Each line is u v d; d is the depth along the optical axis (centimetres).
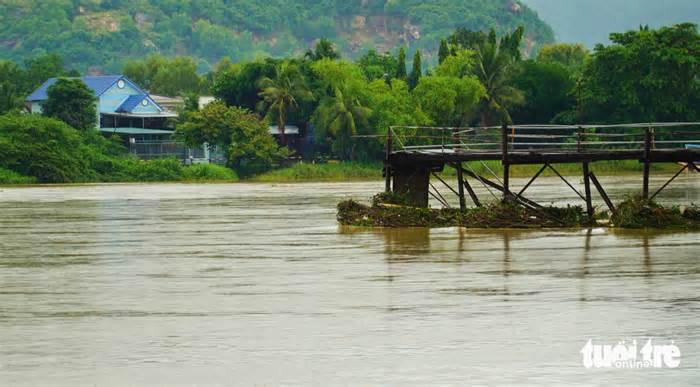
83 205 17738
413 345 6094
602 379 5416
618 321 6612
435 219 12344
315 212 15488
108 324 6744
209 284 8275
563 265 8994
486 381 5403
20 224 13875
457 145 12781
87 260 9875
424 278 8394
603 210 14150
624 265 8938
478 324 6588
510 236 11231
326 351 5988
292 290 7919
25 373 5616
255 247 10750
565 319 6694
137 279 8606
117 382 5459
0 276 8844
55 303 7500
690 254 9562
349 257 9794
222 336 6369
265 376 5534
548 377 5456
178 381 5472
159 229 12938
